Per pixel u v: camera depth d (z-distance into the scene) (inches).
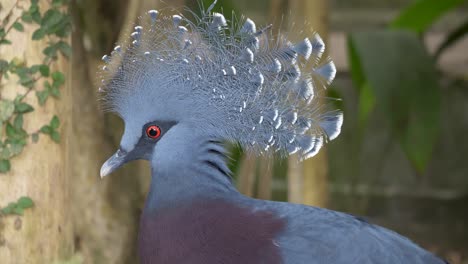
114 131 118.7
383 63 117.2
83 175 118.3
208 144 105.0
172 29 105.0
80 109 117.8
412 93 117.0
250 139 104.7
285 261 103.0
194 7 115.9
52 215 106.7
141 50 105.2
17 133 105.7
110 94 105.7
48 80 106.0
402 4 199.2
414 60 117.6
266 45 104.7
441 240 168.4
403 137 117.3
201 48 104.7
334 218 104.5
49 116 106.2
